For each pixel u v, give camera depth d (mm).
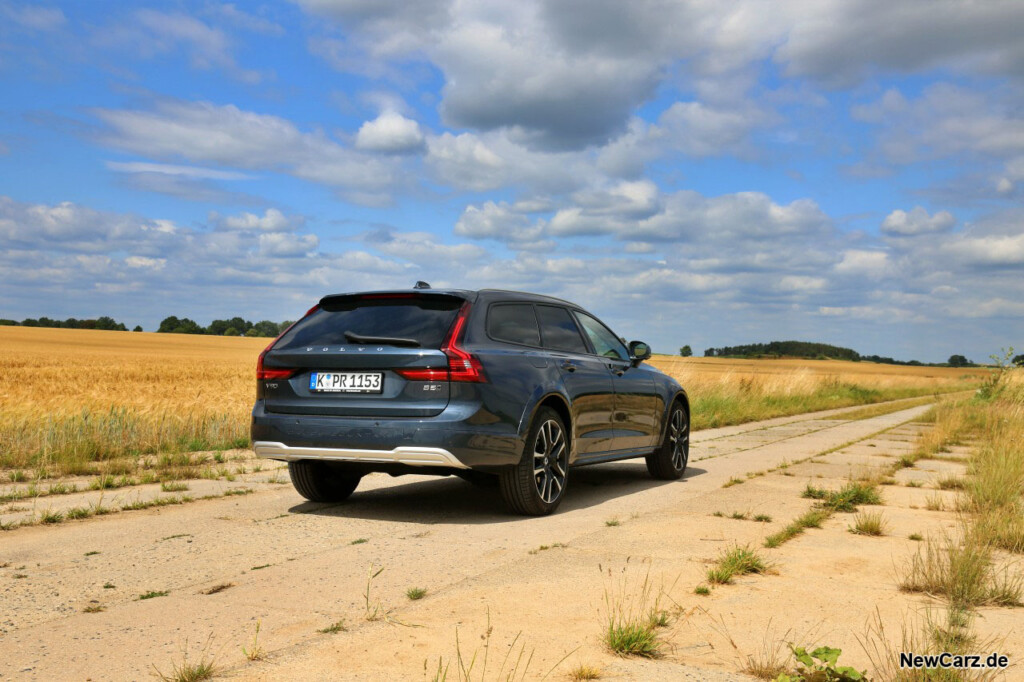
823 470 8680
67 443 9570
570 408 6434
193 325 110312
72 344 65750
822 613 3434
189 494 7012
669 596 3668
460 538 5098
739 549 4301
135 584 3986
